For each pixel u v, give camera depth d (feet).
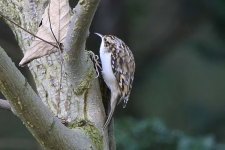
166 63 59.77
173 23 55.47
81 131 18.75
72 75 19.08
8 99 16.83
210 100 62.85
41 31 18.72
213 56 52.70
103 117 19.43
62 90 19.54
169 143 37.65
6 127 52.60
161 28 55.83
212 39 53.01
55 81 19.71
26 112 16.93
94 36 46.83
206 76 63.31
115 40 23.88
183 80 61.62
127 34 51.67
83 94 19.30
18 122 52.90
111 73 22.50
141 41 55.36
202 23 54.39
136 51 54.49
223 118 52.65
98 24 50.34
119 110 52.37
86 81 19.25
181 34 55.21
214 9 52.47
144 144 37.60
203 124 52.42
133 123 38.50
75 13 17.60
